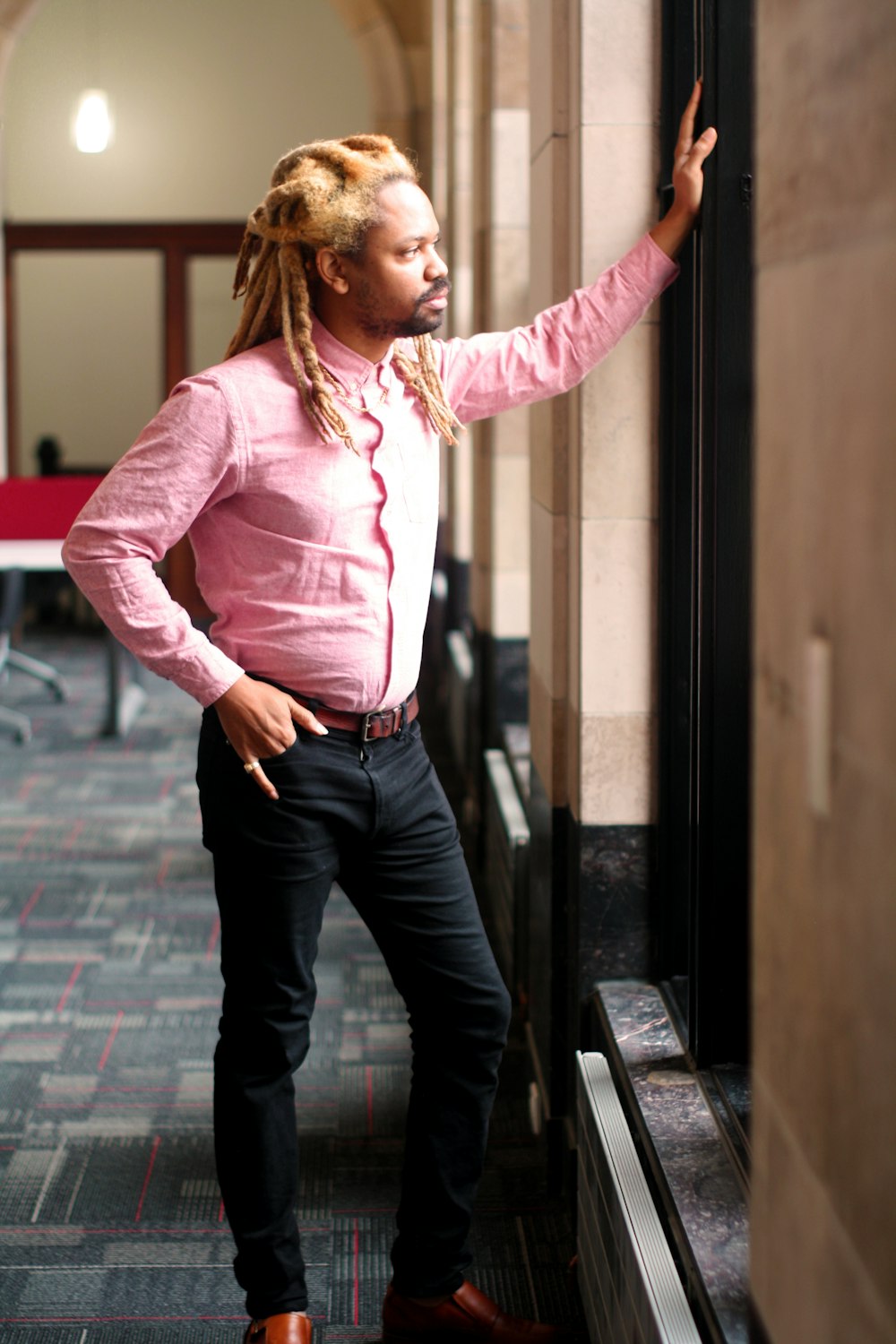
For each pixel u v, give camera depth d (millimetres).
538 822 2686
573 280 2270
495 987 1937
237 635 1795
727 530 1954
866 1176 793
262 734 1748
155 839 4621
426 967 1910
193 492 1721
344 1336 2100
